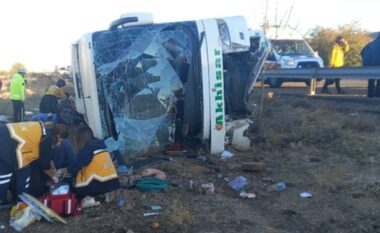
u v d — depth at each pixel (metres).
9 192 6.30
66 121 10.52
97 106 7.92
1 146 5.88
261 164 7.55
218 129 8.17
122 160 7.78
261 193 6.60
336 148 8.61
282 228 5.43
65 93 13.08
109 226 5.30
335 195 6.43
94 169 5.85
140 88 8.09
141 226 5.30
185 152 8.44
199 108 8.15
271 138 9.44
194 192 6.52
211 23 8.16
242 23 8.54
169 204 5.99
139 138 8.14
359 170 7.30
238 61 9.06
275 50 19.52
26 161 5.91
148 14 8.45
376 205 5.96
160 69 8.19
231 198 6.41
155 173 7.11
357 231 5.28
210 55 8.02
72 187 5.88
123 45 8.09
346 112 11.56
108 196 6.00
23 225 5.30
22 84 14.73
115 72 7.98
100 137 7.96
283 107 13.07
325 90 15.75
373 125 9.87
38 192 6.09
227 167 7.73
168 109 8.27
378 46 13.38
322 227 5.43
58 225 5.37
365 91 16.27
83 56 7.96
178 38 8.20
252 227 5.39
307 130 9.75
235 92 8.92
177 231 5.20
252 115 9.98
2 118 15.66
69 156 6.46
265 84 19.05
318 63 19.52
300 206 6.10
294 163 8.00
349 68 13.27
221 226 5.39
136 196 6.25
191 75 8.04
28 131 6.00
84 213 5.71
